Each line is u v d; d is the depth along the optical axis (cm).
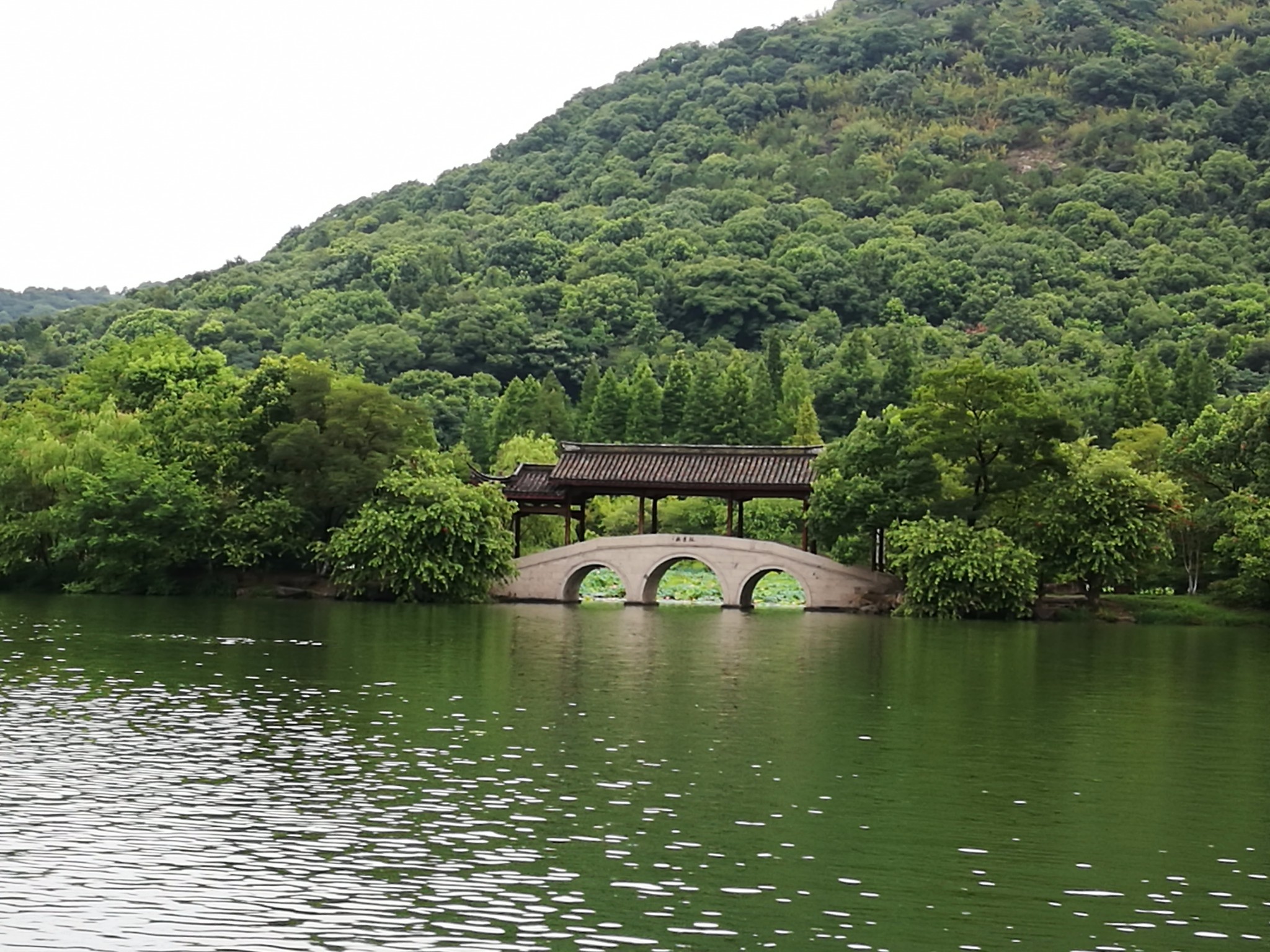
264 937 2673
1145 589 10062
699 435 14438
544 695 5306
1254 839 3422
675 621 8769
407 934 2700
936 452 9312
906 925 2797
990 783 3944
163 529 9625
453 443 18112
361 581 9481
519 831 3372
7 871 3011
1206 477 9725
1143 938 2748
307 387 9994
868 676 6041
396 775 3900
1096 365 18938
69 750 4134
